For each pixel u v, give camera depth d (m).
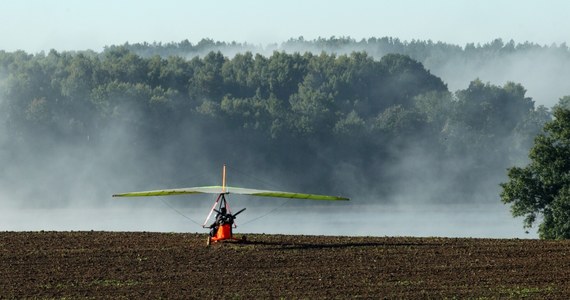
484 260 86.75
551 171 191.25
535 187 192.88
